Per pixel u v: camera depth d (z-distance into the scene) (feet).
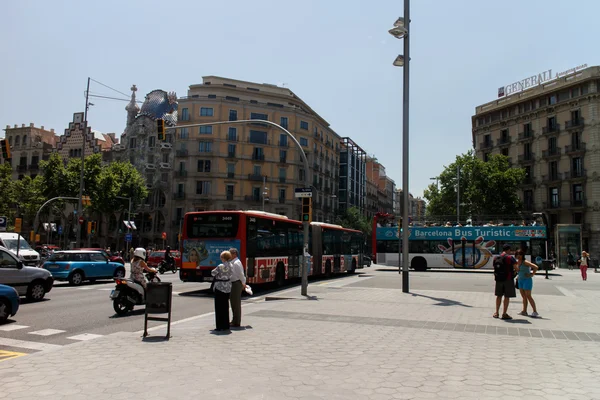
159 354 23.02
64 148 250.16
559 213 191.42
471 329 31.01
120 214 217.15
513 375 19.58
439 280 80.12
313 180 251.39
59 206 205.16
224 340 26.66
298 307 41.88
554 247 165.99
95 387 17.44
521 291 38.11
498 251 106.83
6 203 190.19
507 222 110.32
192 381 18.29
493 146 223.92
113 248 201.16
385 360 22.04
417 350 24.34
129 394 16.63
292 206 233.76
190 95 230.07
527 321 34.76
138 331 31.24
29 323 35.14
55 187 186.80
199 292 60.54
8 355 24.36
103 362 21.30
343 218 268.00
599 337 28.71
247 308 41.93
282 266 66.49
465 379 18.89
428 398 16.44
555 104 194.18
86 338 29.48
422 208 584.40
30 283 48.08
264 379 18.65
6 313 35.01
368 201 364.38
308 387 17.61
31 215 202.80
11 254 47.26
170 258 110.11
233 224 56.44
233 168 224.33
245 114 229.45
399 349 24.54
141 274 40.65
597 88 179.93
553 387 17.87
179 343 25.75
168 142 225.76
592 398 16.56
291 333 28.96
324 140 268.82
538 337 28.48
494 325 32.73
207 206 218.79
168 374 19.30
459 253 109.91
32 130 258.57
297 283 74.02
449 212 202.90
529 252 104.73
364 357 22.63
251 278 57.00
